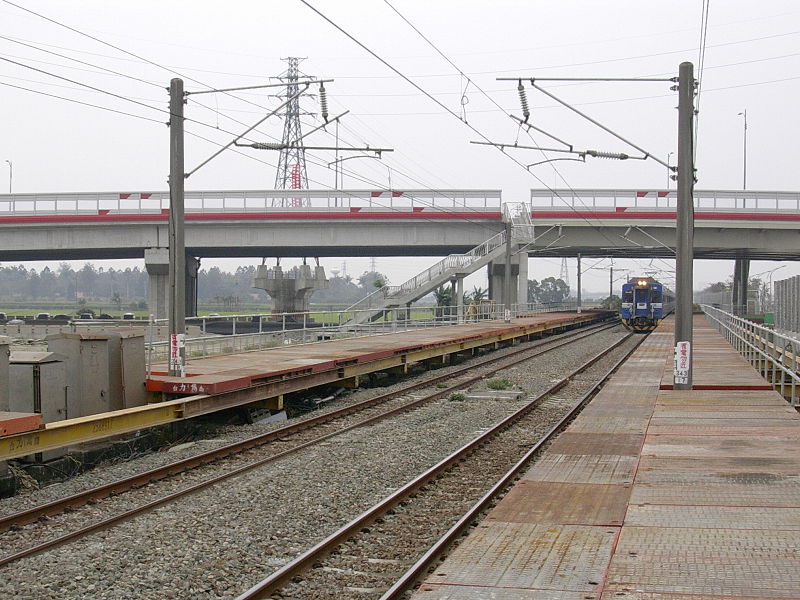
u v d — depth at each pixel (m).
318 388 22.08
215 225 54.53
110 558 7.75
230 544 8.29
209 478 11.52
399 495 9.95
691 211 17.92
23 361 13.47
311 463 12.27
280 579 7.00
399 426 15.96
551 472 10.30
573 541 7.30
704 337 41.62
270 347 26.94
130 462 12.98
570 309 87.75
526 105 20.89
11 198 54.03
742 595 5.82
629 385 20.42
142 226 54.44
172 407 14.50
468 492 10.57
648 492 9.05
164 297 54.94
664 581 6.15
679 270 18.06
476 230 56.09
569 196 56.81
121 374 15.38
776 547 6.96
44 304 139.25
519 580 6.32
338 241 55.28
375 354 23.48
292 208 54.09
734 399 16.86
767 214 55.81
